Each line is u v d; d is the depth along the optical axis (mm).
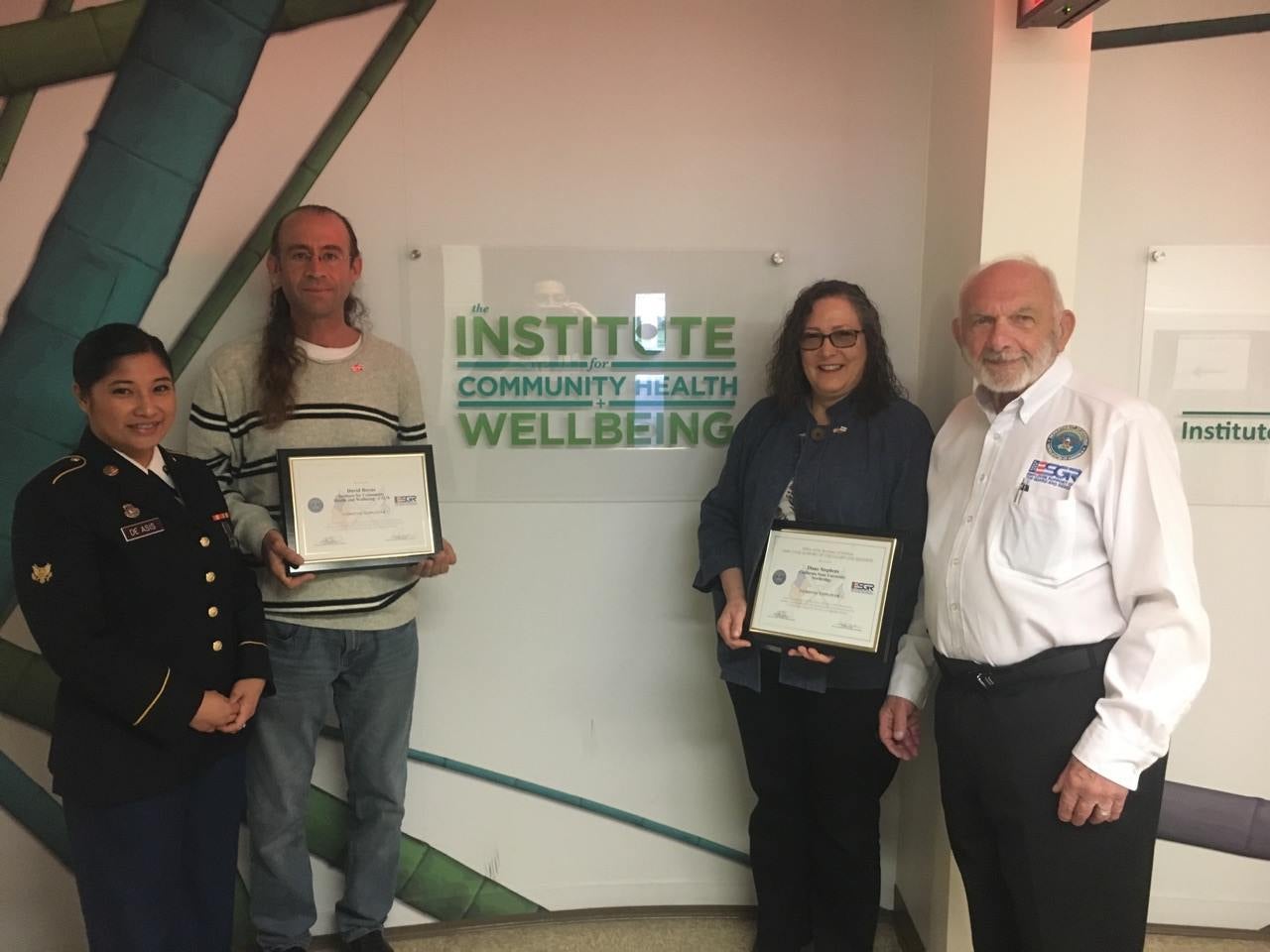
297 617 1662
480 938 2090
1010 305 1354
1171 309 1915
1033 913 1340
